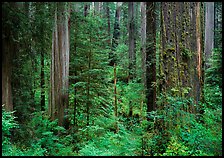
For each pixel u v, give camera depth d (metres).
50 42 9.29
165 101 7.68
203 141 6.71
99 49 10.93
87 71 10.26
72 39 11.10
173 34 8.15
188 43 8.35
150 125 8.10
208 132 7.02
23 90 8.26
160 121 7.55
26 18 7.16
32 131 8.37
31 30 7.58
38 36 7.98
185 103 7.64
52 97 11.23
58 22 9.65
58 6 8.41
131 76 16.58
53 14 8.26
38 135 8.66
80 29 11.09
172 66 8.04
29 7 7.55
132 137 8.20
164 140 7.16
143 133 7.44
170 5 8.20
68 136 9.23
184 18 8.35
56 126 10.27
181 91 8.00
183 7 8.36
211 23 17.73
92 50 10.59
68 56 10.58
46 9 7.78
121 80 17.91
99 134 9.58
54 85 10.74
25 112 8.35
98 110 10.59
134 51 17.50
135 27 19.05
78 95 10.39
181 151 6.60
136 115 13.09
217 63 9.76
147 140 7.26
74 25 11.18
